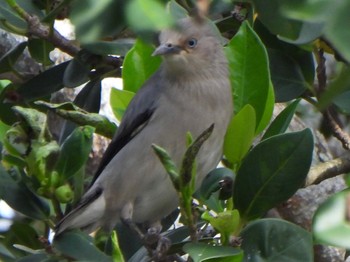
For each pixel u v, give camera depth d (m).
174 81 9.47
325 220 3.15
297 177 6.59
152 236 7.65
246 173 6.67
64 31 10.66
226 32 9.81
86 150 7.32
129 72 9.10
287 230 6.52
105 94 11.77
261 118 7.48
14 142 7.23
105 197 9.69
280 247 6.48
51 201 7.59
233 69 7.48
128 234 8.80
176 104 9.39
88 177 11.10
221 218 6.41
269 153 6.61
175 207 9.90
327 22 2.75
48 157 7.23
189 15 8.33
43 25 8.84
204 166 9.20
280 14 3.30
